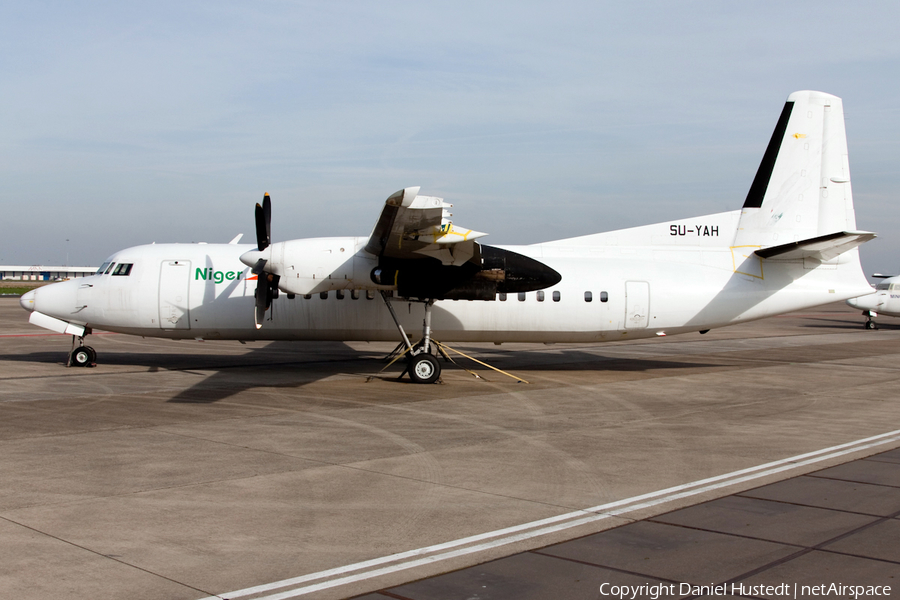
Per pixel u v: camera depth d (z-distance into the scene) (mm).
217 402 13219
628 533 6289
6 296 73312
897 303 38844
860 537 6203
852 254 18281
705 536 6219
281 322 17328
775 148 18219
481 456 9266
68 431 10477
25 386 14938
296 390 14891
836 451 9742
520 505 7113
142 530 6230
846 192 18250
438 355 22984
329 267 15117
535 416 12352
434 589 5062
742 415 12672
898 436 10820
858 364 22062
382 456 9188
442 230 13633
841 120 18250
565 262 17969
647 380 17578
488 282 15742
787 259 18062
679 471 8562
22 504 6934
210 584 5098
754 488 7809
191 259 17531
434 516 6730
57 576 5195
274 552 5746
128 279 17344
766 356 24594
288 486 7707
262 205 15266
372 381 16484
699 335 34844
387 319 17328
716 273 18109
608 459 9164
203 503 7051
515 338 18047
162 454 9102
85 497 7191
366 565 5496
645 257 18312
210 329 17422
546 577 5301
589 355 24141
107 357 20969
